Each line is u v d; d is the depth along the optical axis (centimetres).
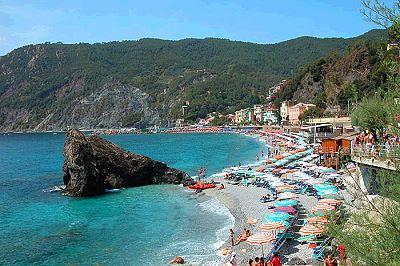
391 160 1009
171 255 3083
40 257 3112
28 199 5562
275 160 8175
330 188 4291
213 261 2925
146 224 4053
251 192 5362
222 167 8744
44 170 9131
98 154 6153
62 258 3078
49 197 5691
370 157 2211
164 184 6556
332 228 1048
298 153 8575
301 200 4453
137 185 6469
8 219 4375
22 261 3030
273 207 4378
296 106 18938
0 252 3241
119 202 5244
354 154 2580
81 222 4197
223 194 5397
